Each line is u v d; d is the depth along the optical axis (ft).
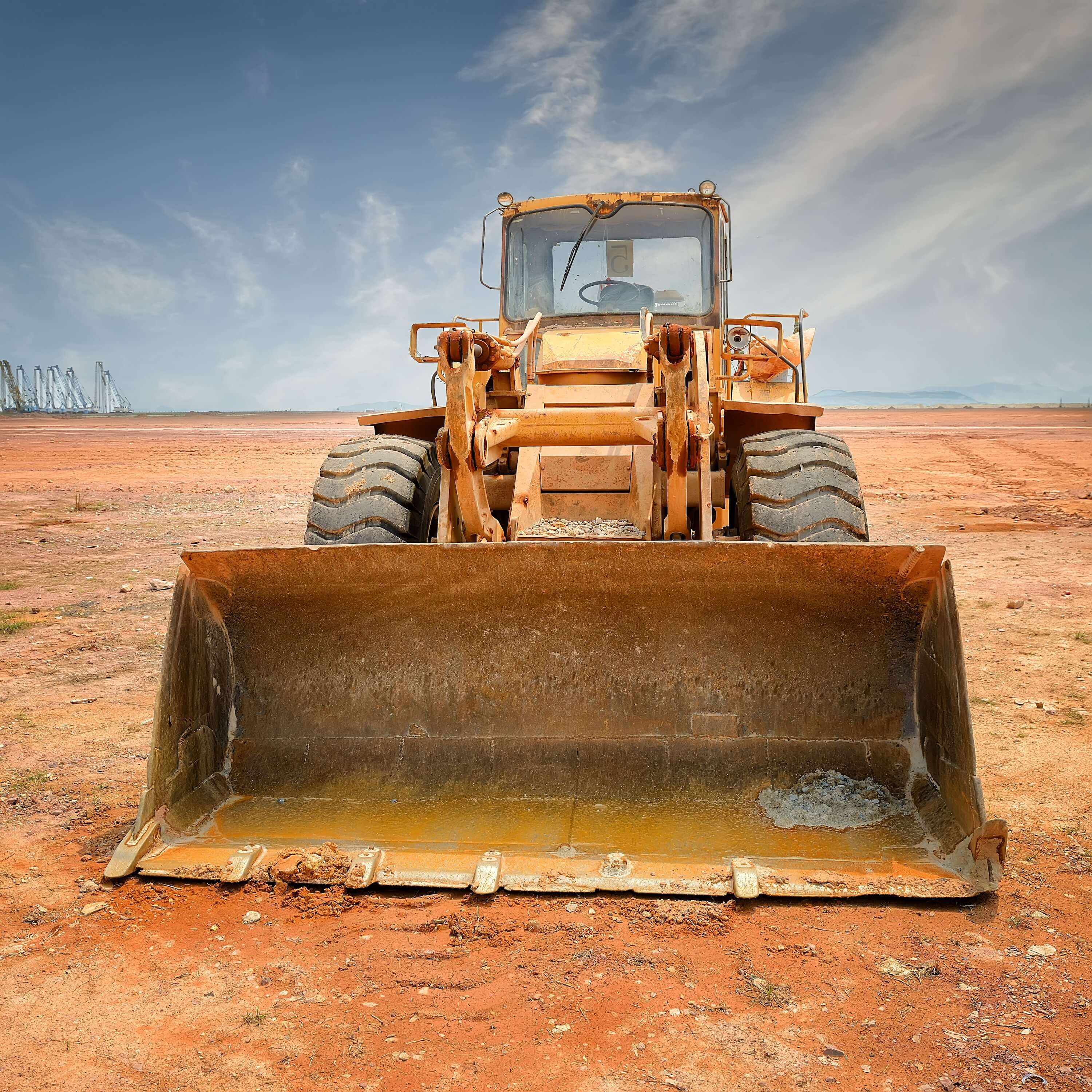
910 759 11.51
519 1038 7.90
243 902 10.19
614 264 20.94
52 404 588.09
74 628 23.59
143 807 10.96
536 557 11.74
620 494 17.03
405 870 10.40
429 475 16.85
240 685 12.74
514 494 16.66
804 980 8.61
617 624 12.10
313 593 12.27
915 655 11.68
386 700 12.43
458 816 11.46
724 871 10.18
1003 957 8.95
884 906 9.84
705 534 14.10
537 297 21.18
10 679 19.35
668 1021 8.07
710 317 20.70
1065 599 25.27
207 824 11.63
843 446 15.37
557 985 8.63
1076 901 10.06
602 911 9.80
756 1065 7.50
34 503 52.95
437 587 12.12
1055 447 103.86
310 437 148.36
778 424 17.53
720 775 11.69
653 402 16.43
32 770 14.58
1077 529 38.83
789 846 10.59
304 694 12.59
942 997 8.35
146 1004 8.45
